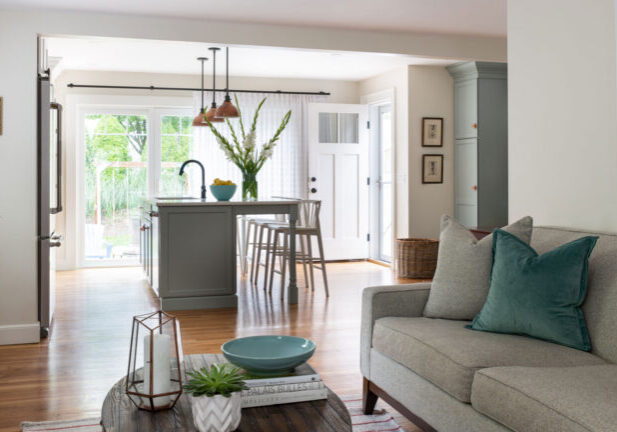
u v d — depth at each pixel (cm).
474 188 696
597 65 284
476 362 206
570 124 301
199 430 161
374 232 823
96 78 743
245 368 190
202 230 515
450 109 727
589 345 223
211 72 759
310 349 195
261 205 530
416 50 533
